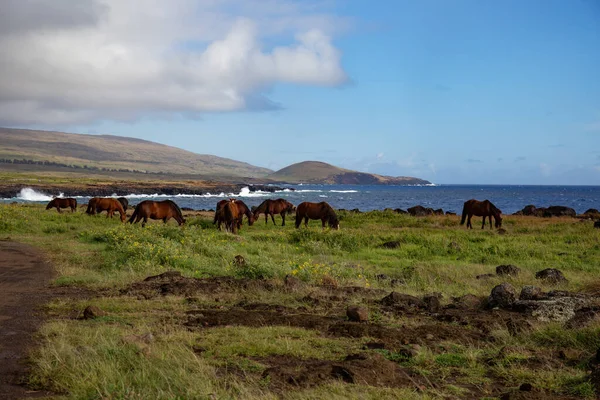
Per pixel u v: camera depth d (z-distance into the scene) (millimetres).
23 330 7562
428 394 5340
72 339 6852
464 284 12789
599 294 10672
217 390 5176
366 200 111000
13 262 14633
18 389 5363
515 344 7176
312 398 5047
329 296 10242
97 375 5461
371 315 8766
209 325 8031
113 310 8914
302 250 19047
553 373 5930
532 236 23656
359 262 16422
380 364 5910
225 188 151125
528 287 10133
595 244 20438
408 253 18719
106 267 13680
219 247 16812
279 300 9898
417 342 7195
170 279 11555
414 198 126438
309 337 7348
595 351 6652
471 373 6062
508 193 183875
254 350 6617
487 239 22156
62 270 13055
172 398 4926
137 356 6004
